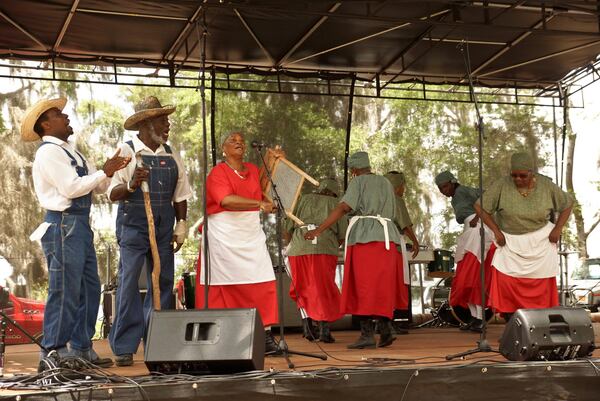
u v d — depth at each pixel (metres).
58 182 5.03
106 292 9.88
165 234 5.61
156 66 10.09
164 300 5.64
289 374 4.36
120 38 9.21
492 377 4.66
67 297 5.06
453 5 8.32
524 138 24.09
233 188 5.65
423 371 4.57
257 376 4.30
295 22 8.75
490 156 24.03
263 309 5.66
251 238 5.68
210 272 5.66
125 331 5.42
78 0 8.01
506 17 8.90
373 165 25.02
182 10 8.30
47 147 5.09
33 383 4.35
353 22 8.80
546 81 11.48
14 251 22.14
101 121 24.62
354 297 6.42
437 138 24.89
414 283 22.88
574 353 4.86
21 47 9.39
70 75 24.42
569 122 24.80
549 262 6.32
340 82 11.20
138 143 5.57
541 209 6.24
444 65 10.59
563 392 4.75
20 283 22.06
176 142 23.38
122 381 4.31
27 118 5.14
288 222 7.59
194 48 9.57
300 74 10.57
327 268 7.43
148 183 5.52
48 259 5.08
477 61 10.48
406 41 9.58
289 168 5.80
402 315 8.98
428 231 24.75
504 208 6.31
